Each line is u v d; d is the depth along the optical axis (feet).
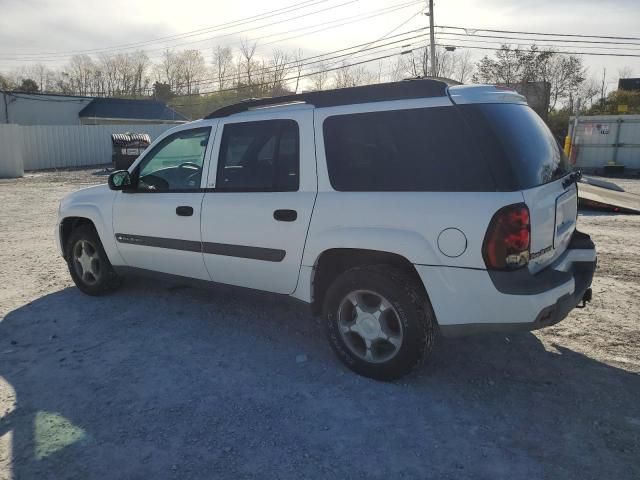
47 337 14.66
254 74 160.25
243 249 13.43
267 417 10.46
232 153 13.85
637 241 25.63
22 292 18.78
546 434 9.75
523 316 9.97
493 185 10.00
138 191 15.96
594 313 15.72
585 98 129.90
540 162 11.16
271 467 8.96
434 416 10.40
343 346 12.17
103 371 12.54
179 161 15.07
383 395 11.21
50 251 25.55
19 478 8.78
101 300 17.70
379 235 11.04
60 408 10.92
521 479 8.56
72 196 18.33
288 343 14.03
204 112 194.08
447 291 10.45
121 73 239.09
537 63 123.54
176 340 14.32
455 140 10.48
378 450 9.37
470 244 10.05
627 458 9.02
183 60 218.79
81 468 9.01
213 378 12.10
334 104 12.31
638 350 13.16
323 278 12.72
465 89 10.94
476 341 13.85
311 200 12.12
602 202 35.53
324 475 8.75
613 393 11.14
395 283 10.96
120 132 102.63
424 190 10.69
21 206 43.19
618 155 73.05
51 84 237.04
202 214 14.15
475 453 9.24
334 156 11.96
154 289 18.70
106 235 16.83
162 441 9.74
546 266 10.87
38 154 90.89
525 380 11.77
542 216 10.43
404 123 11.13
